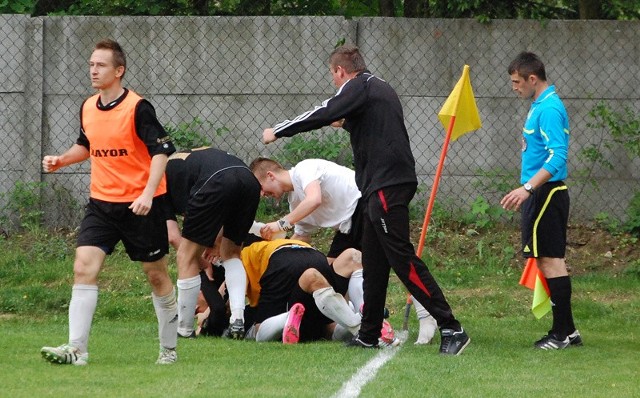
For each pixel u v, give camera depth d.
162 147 16.08
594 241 31.45
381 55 32.38
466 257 30.89
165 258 16.91
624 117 32.19
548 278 20.62
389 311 26.06
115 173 16.38
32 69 31.94
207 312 22.08
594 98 32.31
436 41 32.38
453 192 32.44
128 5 34.56
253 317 21.66
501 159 32.44
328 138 32.41
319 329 21.31
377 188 18.41
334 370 16.84
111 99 16.34
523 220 20.77
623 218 32.12
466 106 22.47
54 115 32.09
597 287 28.45
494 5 33.41
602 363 18.56
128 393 14.34
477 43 32.41
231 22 32.34
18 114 31.92
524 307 26.66
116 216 16.47
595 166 32.19
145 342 20.31
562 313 20.48
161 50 32.28
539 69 20.53
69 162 17.09
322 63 32.44
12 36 31.84
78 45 32.09
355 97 18.30
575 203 32.22
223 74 32.38
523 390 15.34
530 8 34.47
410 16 36.06
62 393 14.26
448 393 14.89
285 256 21.16
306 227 22.69
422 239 22.45
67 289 27.62
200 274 22.00
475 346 20.39
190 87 32.38
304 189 21.56
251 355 18.45
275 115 32.50
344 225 22.12
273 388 15.02
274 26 32.38
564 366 18.11
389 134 18.42
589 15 35.03
